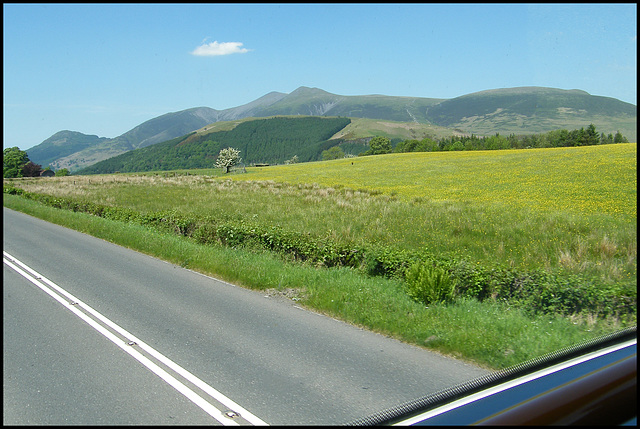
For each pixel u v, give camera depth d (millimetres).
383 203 24562
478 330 6055
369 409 3947
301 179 51719
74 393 4457
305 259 12109
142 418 3906
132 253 13664
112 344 5957
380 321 6617
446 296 7863
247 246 13406
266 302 8164
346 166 70312
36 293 8844
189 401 4242
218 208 25312
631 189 26703
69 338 6223
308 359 5328
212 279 10164
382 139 160750
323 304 7652
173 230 17188
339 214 21406
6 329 6637
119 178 57688
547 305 7504
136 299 8352
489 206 22422
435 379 4660
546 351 5090
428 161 65188
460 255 12469
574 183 31531
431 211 20859
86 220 19984
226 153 97188
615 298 6914
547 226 16484
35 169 122000
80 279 10086
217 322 6910
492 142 128625
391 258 10125
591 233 14938
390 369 4984
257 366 5121
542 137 123688
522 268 9953
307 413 3920
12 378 4859
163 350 5711
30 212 26203
